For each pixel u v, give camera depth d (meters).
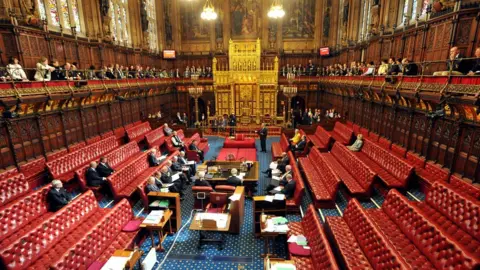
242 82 26.84
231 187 9.80
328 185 10.09
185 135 20.92
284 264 5.88
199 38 30.34
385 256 5.30
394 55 15.88
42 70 11.73
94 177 10.66
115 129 18.64
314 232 6.68
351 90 18.50
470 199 6.31
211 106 30.16
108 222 7.27
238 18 29.31
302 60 29.69
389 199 7.67
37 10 13.52
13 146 10.68
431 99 9.13
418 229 6.11
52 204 8.50
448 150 9.36
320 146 16.14
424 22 12.73
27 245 6.05
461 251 4.77
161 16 29.39
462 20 10.34
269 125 25.45
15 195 8.79
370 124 16.08
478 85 7.31
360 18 21.72
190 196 11.55
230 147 17.47
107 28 19.23
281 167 12.26
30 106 11.42
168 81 26.98
